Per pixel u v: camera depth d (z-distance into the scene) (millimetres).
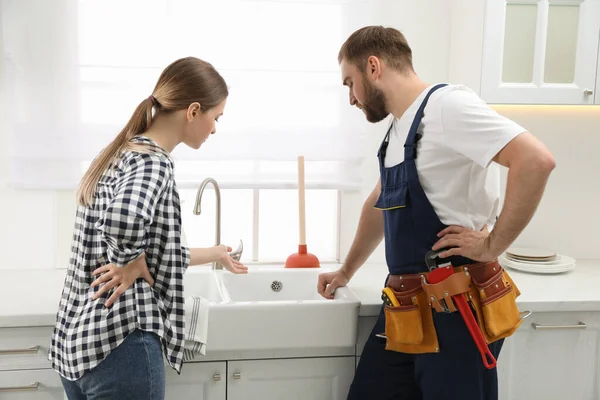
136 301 1520
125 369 1490
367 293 2141
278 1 2400
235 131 2436
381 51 1745
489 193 1714
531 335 2062
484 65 2246
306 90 2457
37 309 1881
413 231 1717
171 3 2344
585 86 2297
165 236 1555
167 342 1583
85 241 1537
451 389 1686
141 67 2350
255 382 1983
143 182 1438
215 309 1875
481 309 1662
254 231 2604
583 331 2088
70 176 2363
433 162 1657
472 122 1560
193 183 2443
